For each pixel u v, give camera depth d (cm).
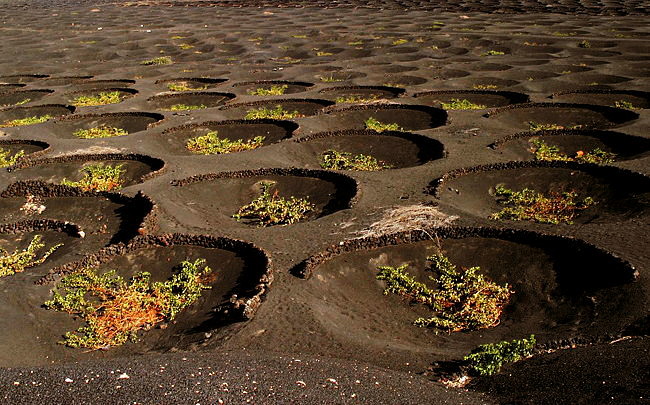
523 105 2959
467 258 1554
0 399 845
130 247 1662
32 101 3703
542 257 1501
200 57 5028
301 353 1184
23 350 1303
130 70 4478
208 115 3075
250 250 1586
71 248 1756
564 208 1895
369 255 1557
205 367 1002
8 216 2023
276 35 5812
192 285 1509
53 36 6197
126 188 2088
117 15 7912
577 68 3853
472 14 6769
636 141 2331
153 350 1290
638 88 3238
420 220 1709
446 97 3334
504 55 4516
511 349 1133
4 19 7669
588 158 2312
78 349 1313
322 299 1388
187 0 9712
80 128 3017
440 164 2197
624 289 1299
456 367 1126
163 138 2725
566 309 1327
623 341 1120
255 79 4044
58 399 840
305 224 1758
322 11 7562
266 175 2186
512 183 2058
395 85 3684
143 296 1480
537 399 947
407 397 939
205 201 2045
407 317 1387
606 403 878
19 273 1608
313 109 3206
